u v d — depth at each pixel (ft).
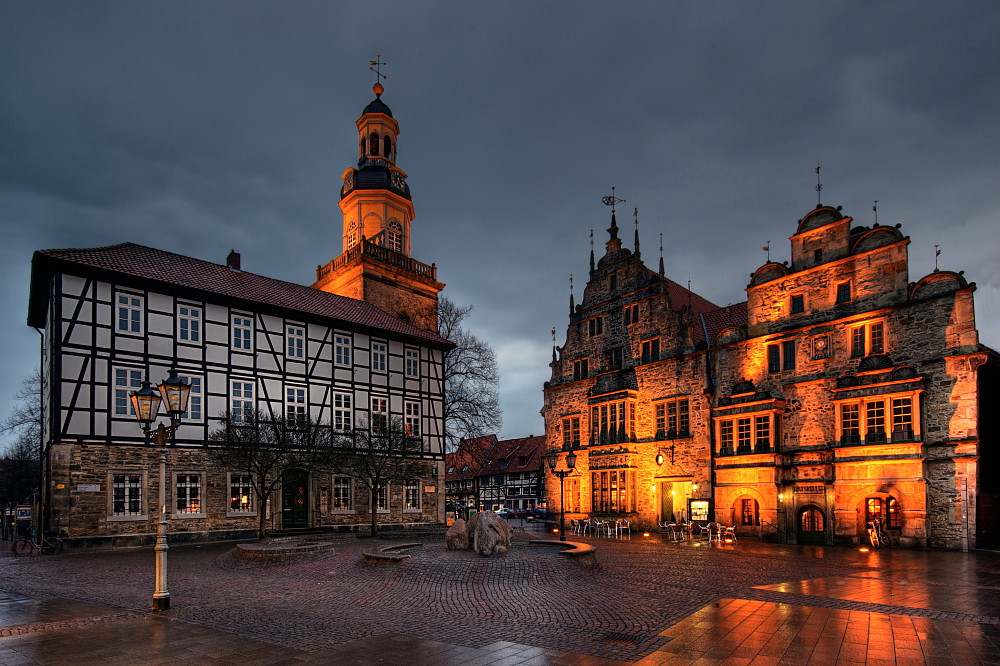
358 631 30.35
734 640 28.66
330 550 60.23
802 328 93.30
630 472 111.55
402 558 49.29
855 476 83.10
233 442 75.87
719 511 96.89
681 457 105.09
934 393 78.54
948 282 78.89
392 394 110.52
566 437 126.52
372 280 132.87
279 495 90.02
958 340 77.20
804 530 87.56
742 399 96.78
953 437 76.28
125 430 78.59
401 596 39.99
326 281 141.79
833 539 83.82
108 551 72.43
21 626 30.94
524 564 47.93
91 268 77.97
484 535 52.85
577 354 127.13
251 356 92.68
